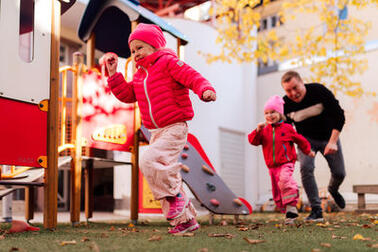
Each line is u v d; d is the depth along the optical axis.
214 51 9.41
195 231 2.53
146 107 2.48
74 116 3.74
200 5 10.21
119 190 8.36
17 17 2.75
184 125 2.46
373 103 8.66
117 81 2.72
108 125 3.94
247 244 1.89
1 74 2.63
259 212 8.85
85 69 3.85
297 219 4.64
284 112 4.31
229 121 9.85
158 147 2.35
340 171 4.45
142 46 2.53
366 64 8.76
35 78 2.83
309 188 4.06
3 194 3.37
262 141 3.59
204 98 2.29
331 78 9.21
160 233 2.58
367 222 3.87
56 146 2.93
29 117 2.78
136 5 4.57
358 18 10.12
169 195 2.33
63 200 9.12
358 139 8.74
